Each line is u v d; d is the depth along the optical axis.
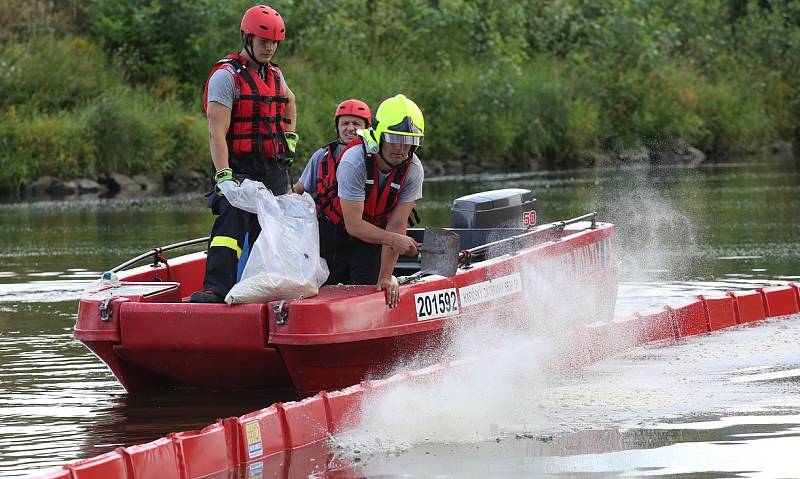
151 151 48.00
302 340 12.80
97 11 54.38
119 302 13.48
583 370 14.70
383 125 13.36
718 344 16.39
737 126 64.12
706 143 63.22
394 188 13.59
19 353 16.06
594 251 17.30
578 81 61.47
